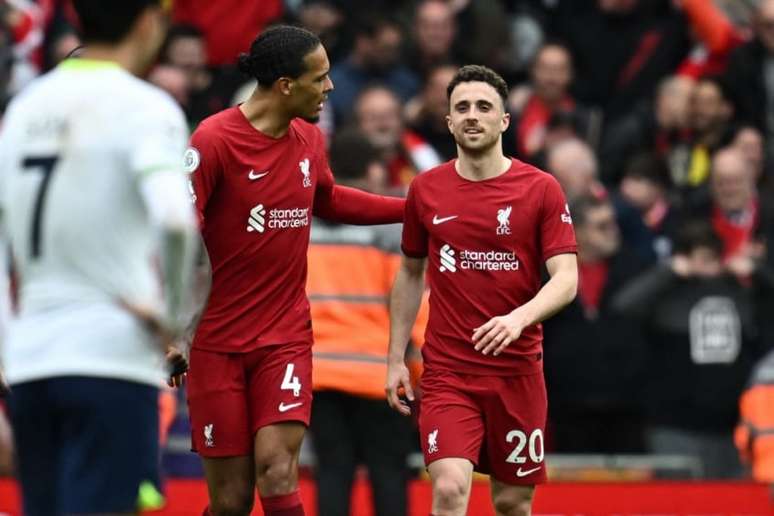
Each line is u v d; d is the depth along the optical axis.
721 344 40.62
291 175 28.09
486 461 29.11
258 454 28.05
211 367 28.19
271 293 28.17
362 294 33.81
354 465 33.94
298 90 27.72
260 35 28.00
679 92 47.62
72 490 20.70
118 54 21.48
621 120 48.47
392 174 42.38
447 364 28.50
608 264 40.81
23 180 20.91
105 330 20.58
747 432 38.94
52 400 20.59
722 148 47.34
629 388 40.44
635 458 40.09
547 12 51.00
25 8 47.47
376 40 46.66
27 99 21.30
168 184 20.28
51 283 20.75
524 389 28.58
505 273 28.28
